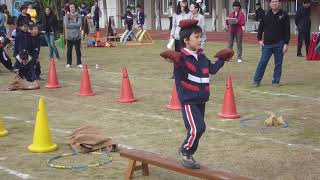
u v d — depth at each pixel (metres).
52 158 6.87
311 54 16.75
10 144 7.65
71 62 17.09
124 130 8.32
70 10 16.44
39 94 11.93
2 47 15.57
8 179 6.12
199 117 5.32
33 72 13.05
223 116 8.92
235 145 7.29
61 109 10.14
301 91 11.35
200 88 5.32
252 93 11.27
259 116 9.03
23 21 13.00
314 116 8.97
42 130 7.25
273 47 11.82
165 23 36.81
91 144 7.16
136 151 5.95
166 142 7.53
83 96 11.50
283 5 28.09
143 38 28.70
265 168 6.26
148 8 37.34
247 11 29.44
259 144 7.31
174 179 5.99
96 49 23.47
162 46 24.42
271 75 13.77
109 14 40.94
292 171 6.13
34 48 13.16
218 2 31.91
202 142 7.45
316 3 25.19
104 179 6.04
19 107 10.45
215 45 23.83
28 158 6.93
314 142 7.37
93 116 9.42
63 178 6.10
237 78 13.40
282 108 9.69
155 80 13.52
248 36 26.69
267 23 11.74
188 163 5.26
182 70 5.29
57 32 21.91
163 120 8.93
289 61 16.66
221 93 11.38
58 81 13.77
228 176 5.00
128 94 10.65
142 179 5.99
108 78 14.14
